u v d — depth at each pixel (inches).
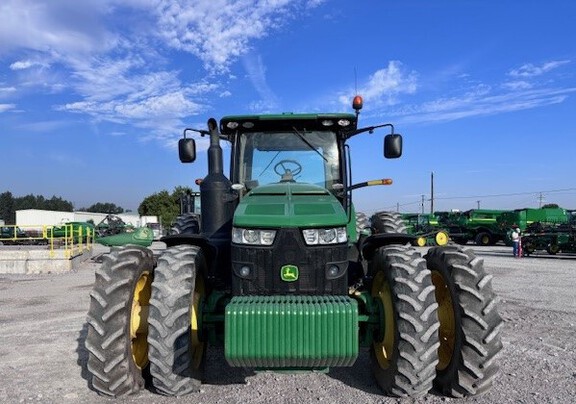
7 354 214.2
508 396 157.6
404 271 152.0
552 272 532.7
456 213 1332.4
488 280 155.2
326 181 205.6
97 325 154.0
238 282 154.3
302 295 150.3
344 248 155.3
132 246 171.2
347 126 204.1
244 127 206.8
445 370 159.6
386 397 157.4
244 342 135.0
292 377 178.5
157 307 149.5
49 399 159.5
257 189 178.9
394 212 276.8
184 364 150.9
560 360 197.8
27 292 409.4
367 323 166.9
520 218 1143.6
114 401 155.3
